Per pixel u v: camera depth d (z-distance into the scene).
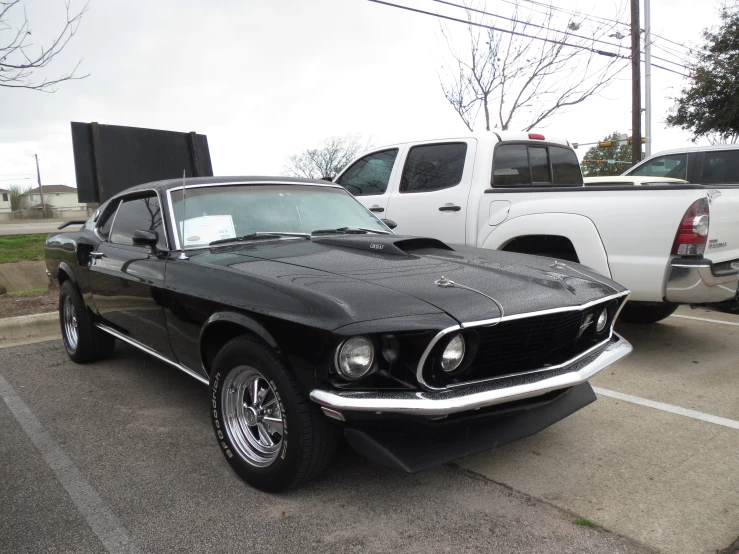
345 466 3.20
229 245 3.65
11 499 2.92
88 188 7.79
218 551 2.47
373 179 6.88
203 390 4.50
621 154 46.50
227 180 4.11
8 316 6.66
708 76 16.88
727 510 2.73
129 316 4.05
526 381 2.68
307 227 4.03
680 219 4.41
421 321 2.44
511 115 13.36
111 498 2.91
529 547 2.47
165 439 3.61
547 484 3.00
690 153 8.78
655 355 5.22
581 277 3.34
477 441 2.72
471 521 2.67
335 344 2.42
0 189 88.69
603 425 3.73
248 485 3.01
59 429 3.78
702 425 3.71
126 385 4.63
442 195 5.94
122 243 4.34
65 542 2.54
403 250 3.53
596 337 3.26
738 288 4.93
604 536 2.54
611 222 4.71
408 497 2.88
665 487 2.96
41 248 13.65
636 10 14.76
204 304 3.10
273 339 2.65
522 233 5.21
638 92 15.17
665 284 4.50
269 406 2.94
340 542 2.52
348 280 2.83
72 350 5.23
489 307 2.63
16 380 4.80
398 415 2.43
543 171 6.38
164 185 3.98
